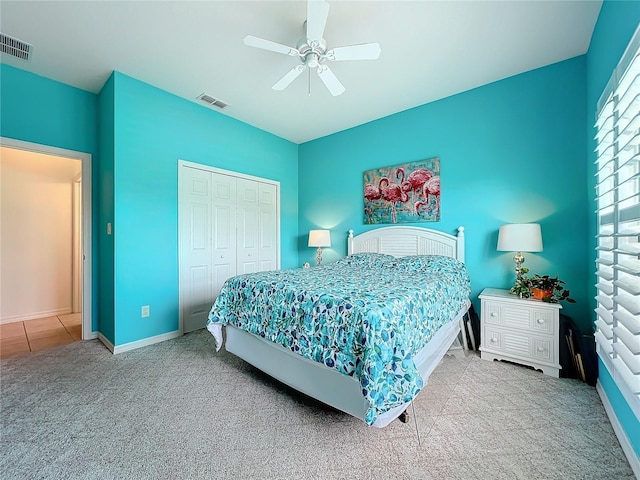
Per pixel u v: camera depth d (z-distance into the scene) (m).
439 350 2.02
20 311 3.66
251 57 2.42
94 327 3.01
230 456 1.38
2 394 1.92
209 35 2.15
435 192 3.19
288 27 2.06
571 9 1.88
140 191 2.83
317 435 1.52
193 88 2.95
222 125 3.58
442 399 1.85
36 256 3.78
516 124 2.69
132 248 2.77
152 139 2.92
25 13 1.91
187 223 3.24
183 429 1.57
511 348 2.32
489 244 2.85
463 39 2.18
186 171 3.22
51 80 2.73
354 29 2.06
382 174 3.63
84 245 2.96
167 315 3.05
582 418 1.65
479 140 2.90
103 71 2.62
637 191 1.46
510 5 1.85
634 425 1.30
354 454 1.39
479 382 2.06
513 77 2.70
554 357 2.14
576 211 2.40
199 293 3.36
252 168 3.97
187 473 1.28
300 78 2.75
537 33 2.12
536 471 1.28
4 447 1.43
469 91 2.96
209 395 1.92
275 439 1.50
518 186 2.68
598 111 1.90
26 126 2.59
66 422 1.63
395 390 1.33
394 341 1.41
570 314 2.40
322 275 2.41
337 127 4.00
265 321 1.96
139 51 2.34
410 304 1.62
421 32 2.10
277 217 4.34
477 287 2.91
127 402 1.83
